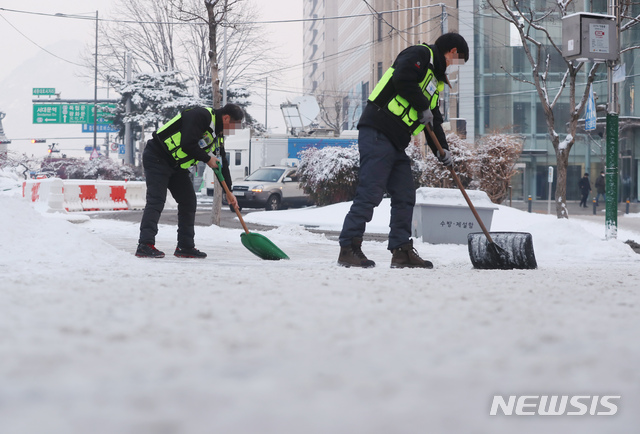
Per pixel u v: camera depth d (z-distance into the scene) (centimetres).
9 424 93
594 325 224
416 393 120
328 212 1884
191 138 681
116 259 580
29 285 347
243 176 2888
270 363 151
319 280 401
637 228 1786
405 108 586
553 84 3531
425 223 1184
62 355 154
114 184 2222
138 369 140
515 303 289
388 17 5084
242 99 4891
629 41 3441
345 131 2928
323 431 93
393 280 412
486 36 3528
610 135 1102
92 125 6322
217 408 105
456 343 183
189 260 669
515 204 3456
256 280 396
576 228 931
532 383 132
